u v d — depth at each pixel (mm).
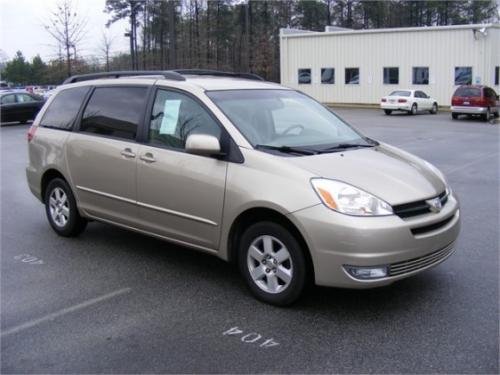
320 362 3684
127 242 6516
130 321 4367
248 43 54125
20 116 26453
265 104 5387
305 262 4367
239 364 3680
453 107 27984
